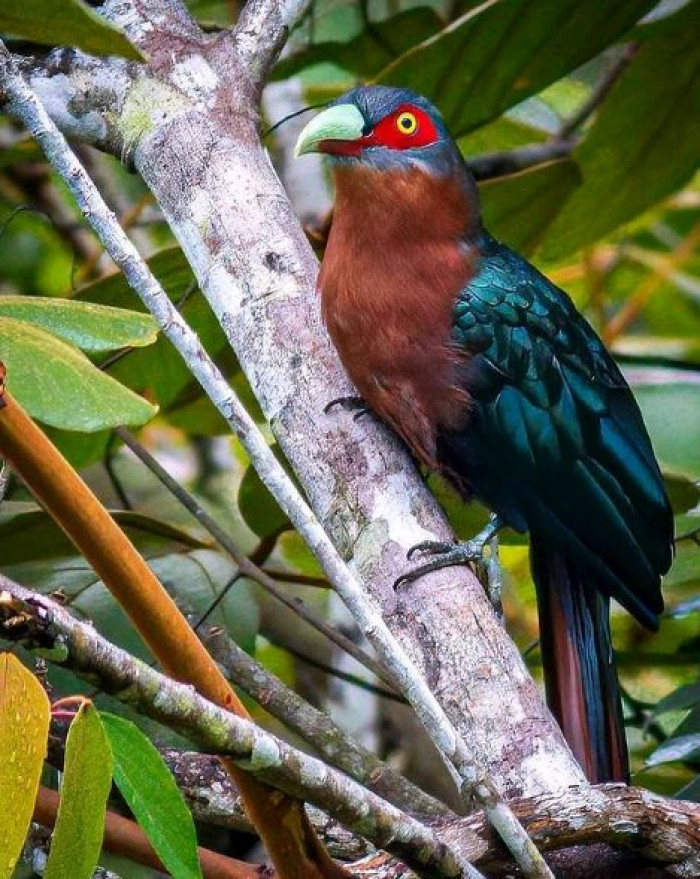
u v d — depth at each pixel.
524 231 10.67
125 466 11.17
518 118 12.41
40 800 5.54
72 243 12.16
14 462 4.29
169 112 8.03
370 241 8.43
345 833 6.52
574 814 5.47
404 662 5.04
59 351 4.77
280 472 5.10
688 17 9.61
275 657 10.76
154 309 5.21
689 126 10.22
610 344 12.56
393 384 8.39
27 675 4.02
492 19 9.31
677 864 5.54
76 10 4.62
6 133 11.20
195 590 8.85
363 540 7.06
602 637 8.91
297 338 7.55
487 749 6.10
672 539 9.26
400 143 8.51
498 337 8.58
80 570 8.83
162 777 4.36
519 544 10.27
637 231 13.70
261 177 7.85
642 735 9.66
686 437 11.85
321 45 10.88
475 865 5.37
